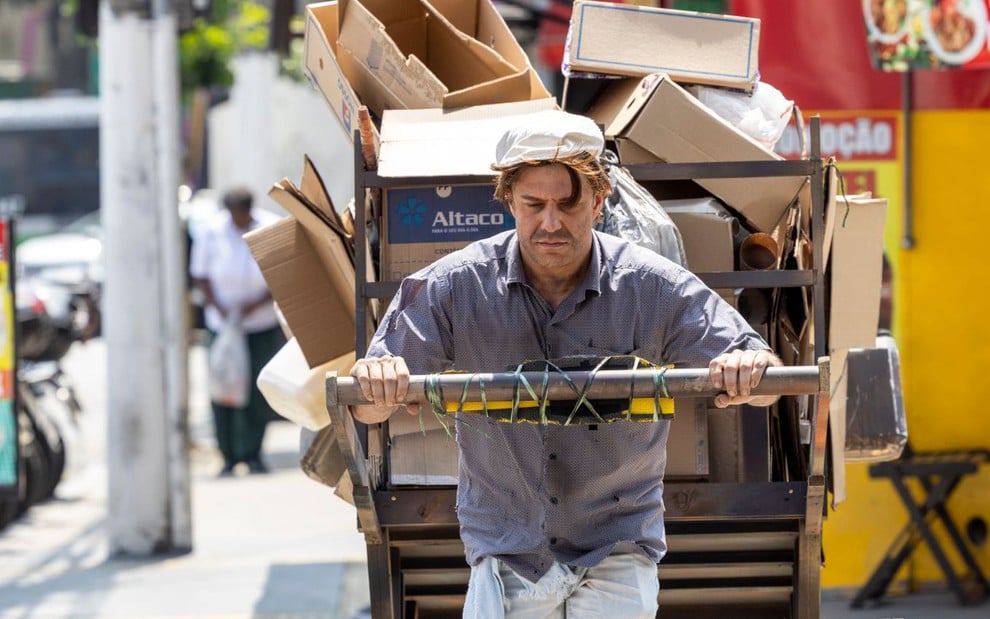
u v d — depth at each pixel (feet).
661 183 27.68
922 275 40.63
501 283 21.33
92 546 53.47
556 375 19.89
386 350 21.29
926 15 35.29
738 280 24.86
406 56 30.89
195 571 48.08
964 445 40.98
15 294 49.03
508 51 30.48
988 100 39.99
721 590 25.08
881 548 41.24
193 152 106.83
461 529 21.94
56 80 222.48
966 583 41.14
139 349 51.21
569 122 20.33
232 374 66.69
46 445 60.85
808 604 24.17
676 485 24.06
